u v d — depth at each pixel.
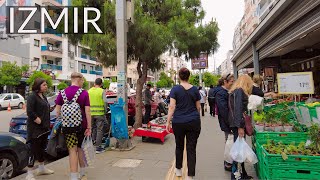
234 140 5.13
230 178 5.29
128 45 10.36
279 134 5.16
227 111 5.39
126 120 8.42
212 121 14.78
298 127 5.52
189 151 5.01
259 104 5.63
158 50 9.66
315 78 15.96
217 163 6.41
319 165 3.92
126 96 8.53
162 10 11.03
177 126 4.99
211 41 11.48
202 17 11.66
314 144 4.40
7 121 17.22
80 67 55.84
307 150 4.25
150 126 9.22
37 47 44.78
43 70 42.47
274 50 12.66
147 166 6.16
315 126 4.55
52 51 46.69
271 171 4.08
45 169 5.65
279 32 10.88
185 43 10.62
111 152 7.53
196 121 4.96
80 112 5.04
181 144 5.21
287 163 4.02
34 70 39.91
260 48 15.40
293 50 16.47
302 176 3.98
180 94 5.02
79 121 4.98
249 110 5.71
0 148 5.54
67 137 4.98
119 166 6.16
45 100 5.49
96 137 7.85
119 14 8.47
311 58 16.33
